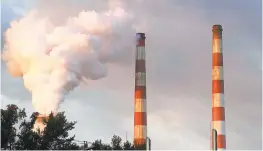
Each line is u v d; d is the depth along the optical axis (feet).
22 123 183.62
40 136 181.78
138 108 266.77
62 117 187.21
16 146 176.04
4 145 172.45
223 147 265.34
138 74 265.13
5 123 178.19
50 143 180.04
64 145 179.73
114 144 188.85
